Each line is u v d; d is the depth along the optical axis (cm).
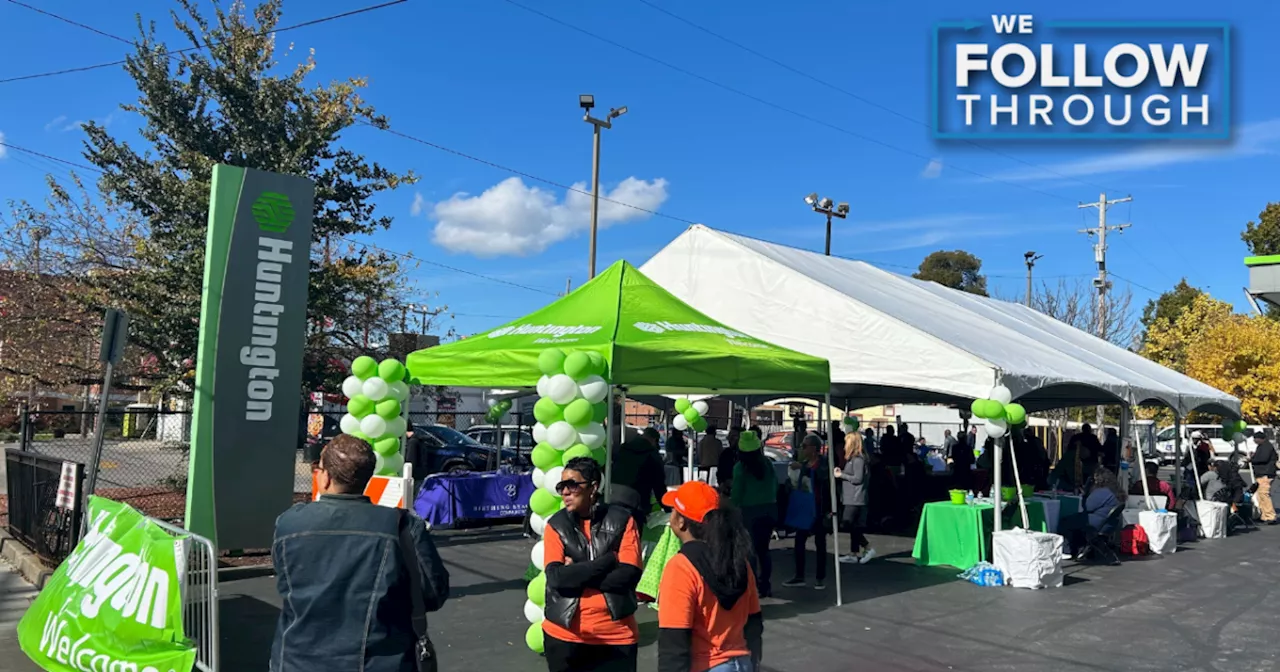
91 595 563
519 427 1766
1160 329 3681
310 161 1316
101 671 520
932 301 1545
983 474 1711
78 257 1544
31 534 963
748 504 856
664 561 636
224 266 873
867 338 1138
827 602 852
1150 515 1241
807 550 1187
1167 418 3575
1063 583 979
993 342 1235
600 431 664
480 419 2788
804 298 1224
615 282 841
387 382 877
